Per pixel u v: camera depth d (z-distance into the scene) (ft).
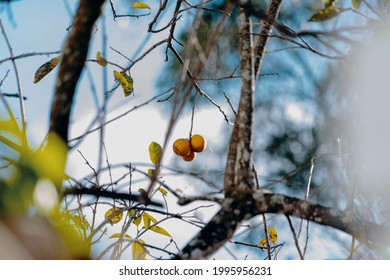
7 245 3.78
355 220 6.48
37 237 3.97
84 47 6.15
